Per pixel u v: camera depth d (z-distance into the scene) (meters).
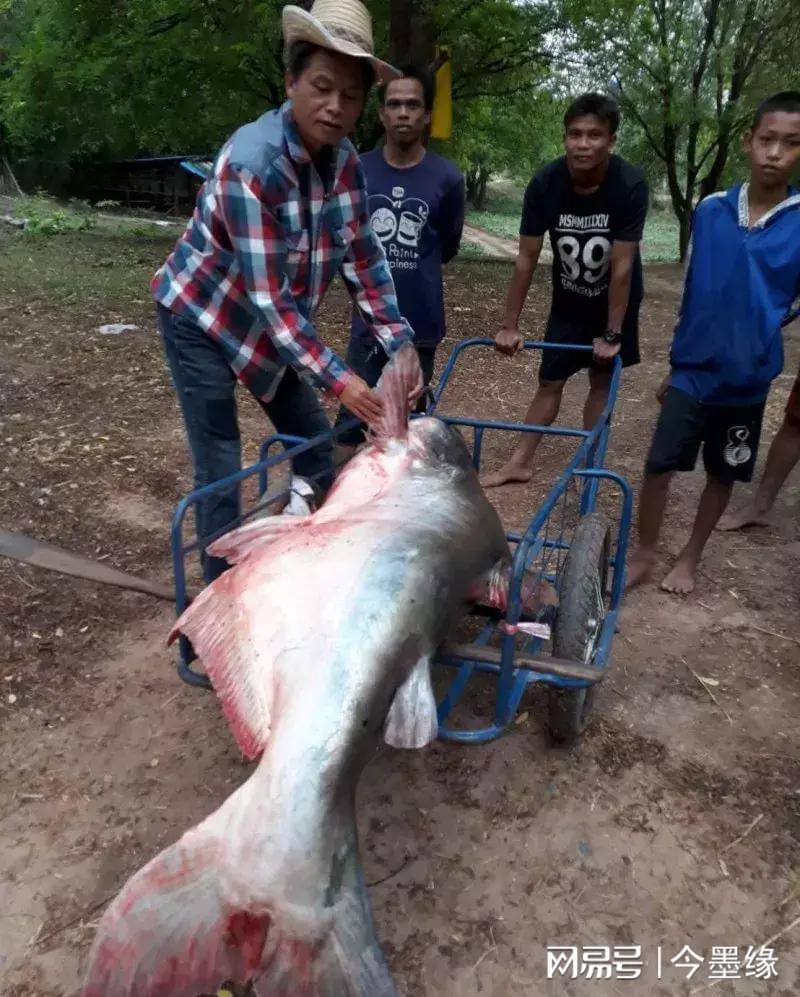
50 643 3.60
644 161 17.59
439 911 2.50
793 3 13.98
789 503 5.33
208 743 3.08
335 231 3.07
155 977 1.80
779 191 3.63
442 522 2.66
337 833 1.86
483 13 12.64
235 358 3.04
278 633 2.19
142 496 4.96
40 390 6.63
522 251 4.77
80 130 17.22
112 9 14.04
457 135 17.34
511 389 7.53
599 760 3.09
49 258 11.69
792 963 2.40
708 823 2.85
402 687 2.19
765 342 3.68
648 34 14.73
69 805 2.81
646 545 4.21
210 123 15.27
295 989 1.77
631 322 4.81
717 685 3.56
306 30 2.50
